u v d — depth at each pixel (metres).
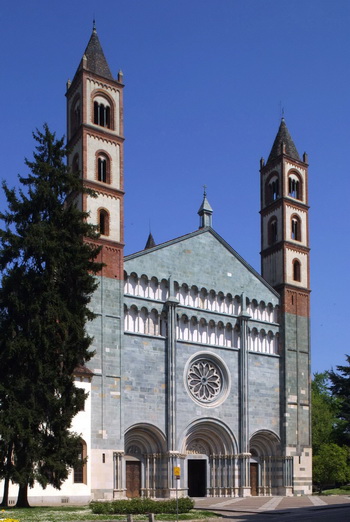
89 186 73.94
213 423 78.31
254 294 86.38
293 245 91.88
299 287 90.75
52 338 53.75
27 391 51.91
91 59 78.94
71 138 78.00
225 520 47.66
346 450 101.81
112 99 78.75
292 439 84.56
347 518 48.50
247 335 83.62
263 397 83.81
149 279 76.56
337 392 108.00
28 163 58.47
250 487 80.25
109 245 73.50
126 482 72.06
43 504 60.56
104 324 70.56
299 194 95.38
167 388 74.62
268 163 96.75
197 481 78.81
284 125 98.50
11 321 54.41
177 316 77.62
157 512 50.88
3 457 50.62
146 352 74.00
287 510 57.22
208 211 85.44
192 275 80.62
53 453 51.62
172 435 73.44
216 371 80.69
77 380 66.88
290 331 88.25
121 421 69.12
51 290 54.81
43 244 54.78
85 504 60.81
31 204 57.00
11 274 54.50
